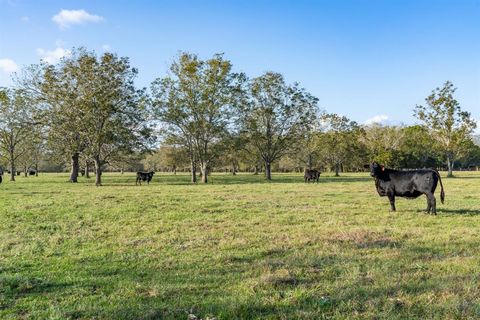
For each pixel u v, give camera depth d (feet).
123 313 16.62
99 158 130.62
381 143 244.22
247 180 159.53
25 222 41.73
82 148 138.72
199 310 16.98
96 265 24.77
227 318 16.20
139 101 139.44
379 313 16.21
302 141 182.29
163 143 145.38
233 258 25.93
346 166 267.39
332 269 22.74
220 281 21.04
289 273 21.95
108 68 132.77
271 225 38.93
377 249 27.66
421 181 45.60
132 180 166.30
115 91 132.57
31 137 153.89
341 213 46.98
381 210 49.26
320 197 68.90
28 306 17.80
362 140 249.55
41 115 139.23
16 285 20.70
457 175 188.55
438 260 24.45
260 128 167.12
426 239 30.89
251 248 28.81
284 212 48.52
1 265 24.85
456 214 44.98
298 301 17.70
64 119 133.39
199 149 144.05
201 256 26.66
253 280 20.89
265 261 24.72
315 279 21.04
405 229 35.47
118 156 146.61
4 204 58.18
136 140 140.05
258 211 49.47
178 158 241.14
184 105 139.03
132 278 21.86
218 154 148.87
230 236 33.40
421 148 249.14
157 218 43.98
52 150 154.20
